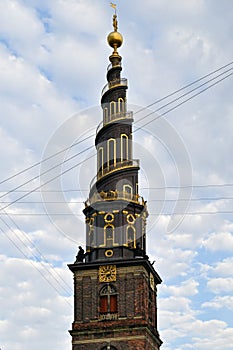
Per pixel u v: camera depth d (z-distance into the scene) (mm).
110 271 111375
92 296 110688
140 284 110125
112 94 119875
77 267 112250
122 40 123875
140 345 106938
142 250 114188
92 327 108750
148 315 111375
